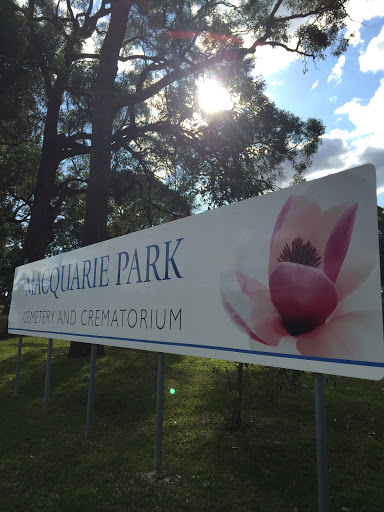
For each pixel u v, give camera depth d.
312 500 3.31
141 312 4.27
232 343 3.11
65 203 24.30
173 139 17.36
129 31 17.59
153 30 15.15
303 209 2.63
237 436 4.84
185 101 16.59
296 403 6.23
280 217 2.80
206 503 3.30
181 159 17.94
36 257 18.28
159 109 18.11
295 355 2.59
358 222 2.28
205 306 3.42
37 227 18.41
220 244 3.33
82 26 18.50
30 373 9.01
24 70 14.74
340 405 6.06
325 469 2.41
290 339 2.63
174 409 6.07
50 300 6.54
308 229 2.58
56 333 6.18
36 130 20.31
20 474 4.02
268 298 2.82
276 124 15.12
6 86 14.70
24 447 4.73
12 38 13.73
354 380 7.87
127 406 6.33
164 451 4.45
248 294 3.00
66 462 4.27
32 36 14.77
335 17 13.65
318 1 13.95
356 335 2.22
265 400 6.30
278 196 2.84
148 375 8.42
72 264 5.95
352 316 2.25
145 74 16.66
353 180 2.33
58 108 18.56
